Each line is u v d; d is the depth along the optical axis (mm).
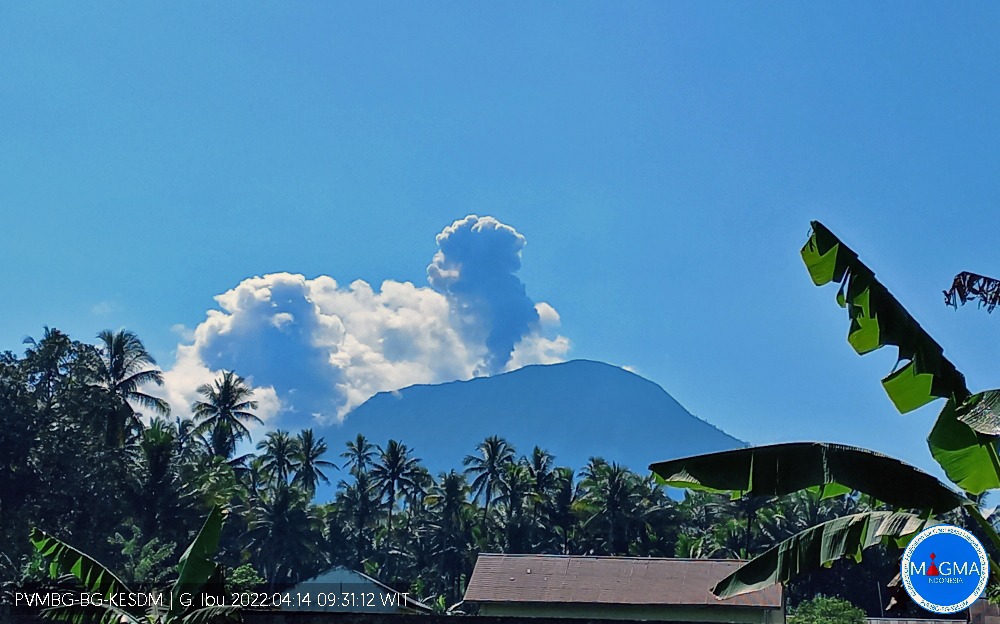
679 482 8266
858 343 8469
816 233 8586
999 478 8320
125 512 47156
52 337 47281
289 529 66500
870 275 8484
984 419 7281
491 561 25328
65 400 46906
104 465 46781
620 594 23344
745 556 65625
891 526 8367
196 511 50562
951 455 8375
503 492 82188
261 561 65875
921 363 8227
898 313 8367
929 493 7777
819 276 8586
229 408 67375
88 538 44219
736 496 8273
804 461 8047
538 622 15570
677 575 24016
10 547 41469
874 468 7883
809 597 67375
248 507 67562
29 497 43375
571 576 24281
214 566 13289
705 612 22641
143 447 50562
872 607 66500
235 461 67375
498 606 23734
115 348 52406
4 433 42344
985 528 7996
